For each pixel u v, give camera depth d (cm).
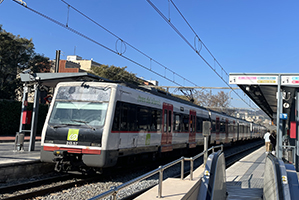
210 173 620
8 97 3553
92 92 964
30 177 923
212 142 2242
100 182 942
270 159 668
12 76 3606
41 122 2938
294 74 1157
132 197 772
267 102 1823
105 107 932
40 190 735
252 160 1587
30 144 1271
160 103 1319
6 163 842
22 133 1272
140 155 1180
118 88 973
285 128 1617
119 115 966
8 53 3397
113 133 922
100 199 288
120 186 333
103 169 986
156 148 1270
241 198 762
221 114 2603
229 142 2852
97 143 888
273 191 562
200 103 5666
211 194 588
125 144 999
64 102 970
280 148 1184
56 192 770
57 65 2275
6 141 2077
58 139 920
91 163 884
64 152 890
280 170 566
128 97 1033
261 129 5834
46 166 995
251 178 1041
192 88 2806
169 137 1405
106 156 887
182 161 629
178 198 474
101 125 905
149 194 497
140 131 1111
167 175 1194
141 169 1277
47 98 1295
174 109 1480
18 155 1080
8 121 2664
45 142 930
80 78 1166
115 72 3900
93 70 4003
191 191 546
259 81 1180
